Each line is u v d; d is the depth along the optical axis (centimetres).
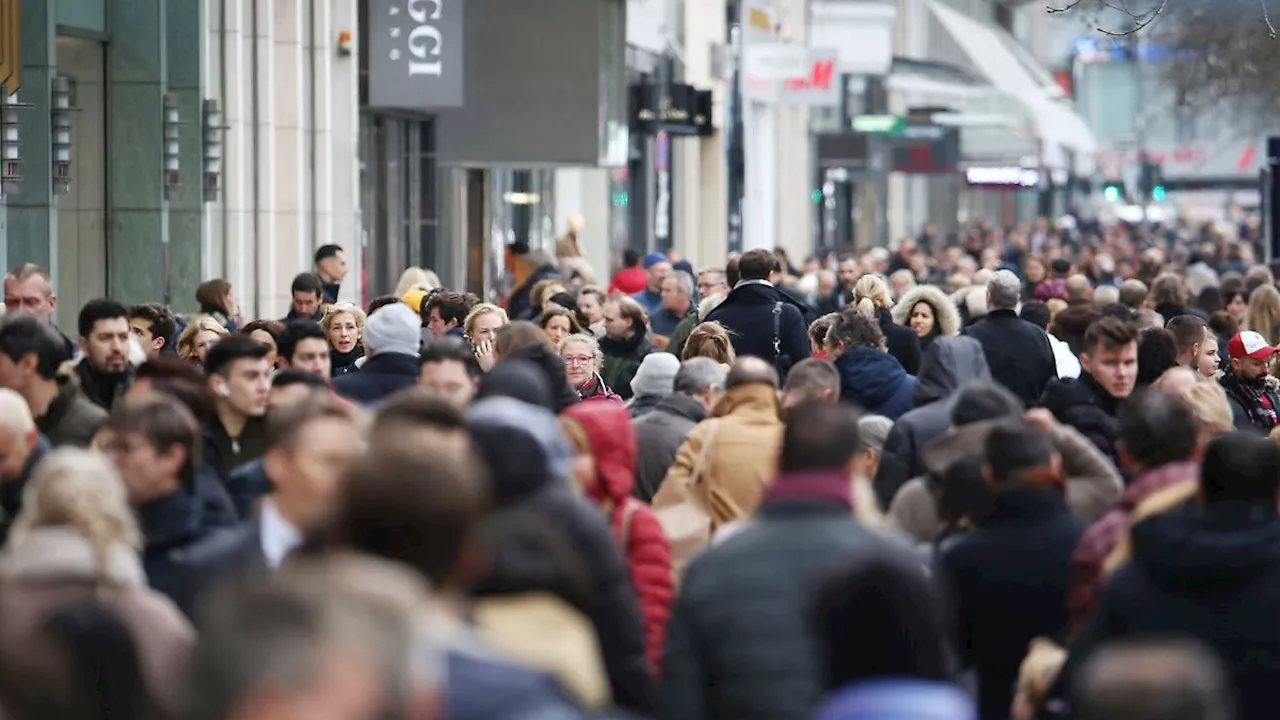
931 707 1134
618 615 1586
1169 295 5212
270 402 2361
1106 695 1002
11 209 4534
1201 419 2584
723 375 2791
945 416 2622
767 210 13450
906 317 4191
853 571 1477
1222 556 1589
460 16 6228
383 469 1145
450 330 4009
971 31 16675
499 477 1559
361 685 822
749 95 9675
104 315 2733
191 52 5306
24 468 2066
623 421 1934
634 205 10631
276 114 6009
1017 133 16850
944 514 1970
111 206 5212
